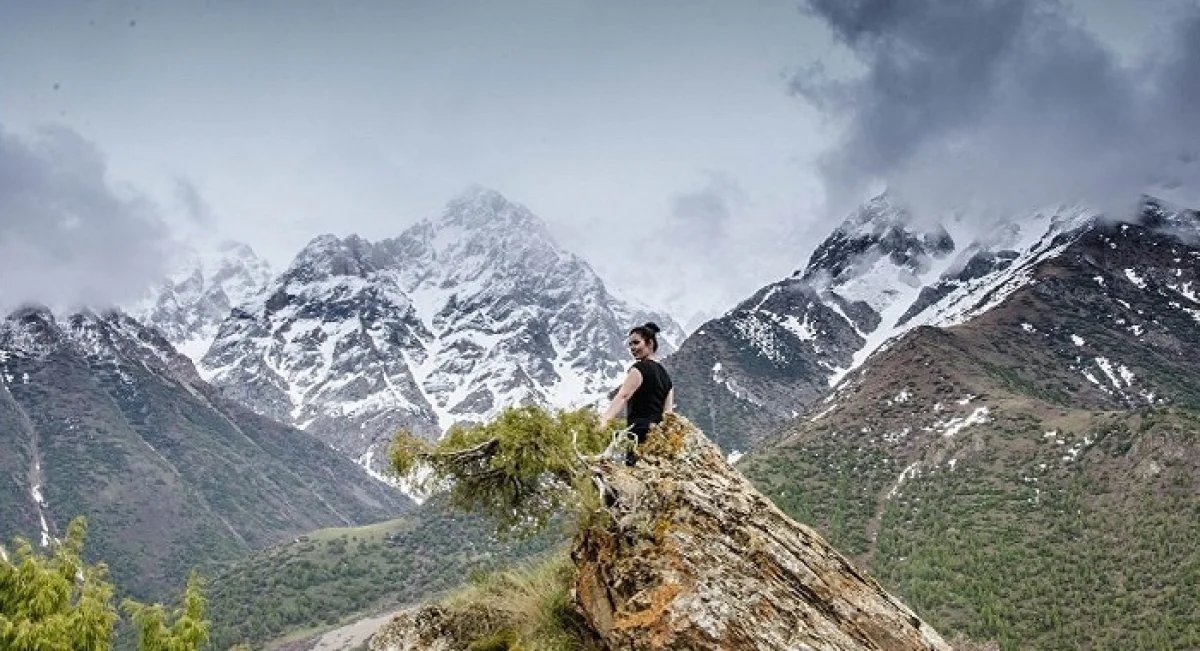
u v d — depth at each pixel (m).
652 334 11.56
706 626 8.65
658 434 11.12
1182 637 124.25
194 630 17.64
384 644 11.68
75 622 15.80
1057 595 150.00
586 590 10.10
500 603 11.26
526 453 11.49
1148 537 161.88
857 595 9.78
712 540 9.60
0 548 16.14
